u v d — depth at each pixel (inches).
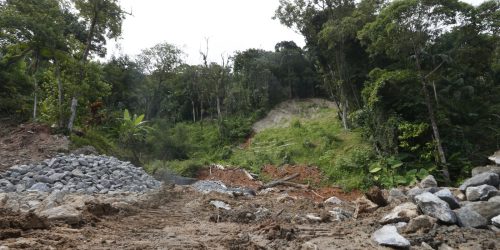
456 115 730.8
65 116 636.1
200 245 213.3
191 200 412.2
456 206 285.9
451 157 640.4
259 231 255.6
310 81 1428.4
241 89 1403.8
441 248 218.2
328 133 936.9
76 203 303.0
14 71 730.2
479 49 715.4
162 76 1481.3
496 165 460.8
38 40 601.9
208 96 1453.0
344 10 925.8
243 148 1090.1
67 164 467.2
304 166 828.0
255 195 549.0
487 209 275.1
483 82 856.9
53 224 232.7
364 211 341.7
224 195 467.8
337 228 269.1
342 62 931.3
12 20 570.6
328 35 882.1
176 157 1005.8
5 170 440.8
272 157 912.3
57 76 626.2
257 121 1288.1
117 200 357.7
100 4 679.1
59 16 639.1
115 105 1272.1
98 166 482.0
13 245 174.1
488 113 767.7
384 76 700.7
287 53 1466.5
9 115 659.4
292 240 234.1
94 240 209.8
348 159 759.1
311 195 678.5
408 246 215.0
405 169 661.3
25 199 330.3
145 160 814.5
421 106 711.1
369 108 756.6
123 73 1328.7
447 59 690.2
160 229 263.9
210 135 1207.6
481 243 222.2
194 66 1519.4
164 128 1096.2
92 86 666.2
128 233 242.7
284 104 1376.7
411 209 281.3
